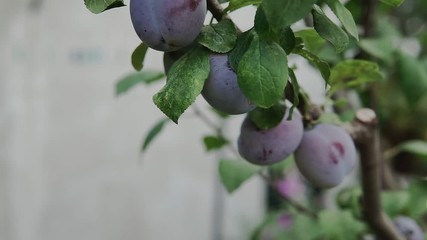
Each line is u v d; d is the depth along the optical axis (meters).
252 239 1.15
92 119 2.25
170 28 0.46
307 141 0.62
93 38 2.20
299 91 0.57
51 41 2.16
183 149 2.34
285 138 0.58
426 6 1.54
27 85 2.03
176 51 0.50
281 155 0.59
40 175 2.16
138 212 2.32
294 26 0.63
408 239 0.84
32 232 2.12
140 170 2.31
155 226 2.34
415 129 1.35
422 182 0.86
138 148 2.29
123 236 2.30
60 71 2.19
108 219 2.30
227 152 2.21
